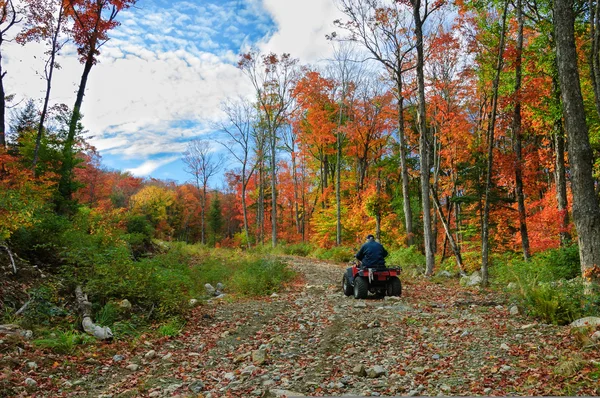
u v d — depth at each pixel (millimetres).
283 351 5895
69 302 7254
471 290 11031
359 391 4207
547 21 12828
